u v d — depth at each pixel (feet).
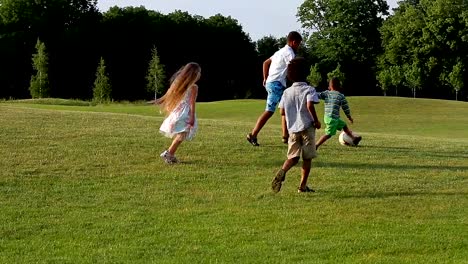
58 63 248.32
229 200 29.35
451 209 28.43
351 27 262.06
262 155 38.83
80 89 252.62
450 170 36.78
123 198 29.37
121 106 140.15
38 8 245.65
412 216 27.25
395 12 260.42
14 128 44.19
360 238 24.08
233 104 136.98
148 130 46.42
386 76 241.96
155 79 225.56
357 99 135.23
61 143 40.04
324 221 26.32
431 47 231.71
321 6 265.95
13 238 23.73
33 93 205.26
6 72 238.27
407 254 22.41
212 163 36.52
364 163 38.09
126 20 269.44
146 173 33.94
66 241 23.48
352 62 263.70
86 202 28.63
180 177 33.32
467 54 230.68
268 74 40.83
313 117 29.91
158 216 26.71
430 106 129.80
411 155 41.22
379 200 29.76
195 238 23.94
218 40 288.10
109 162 35.81
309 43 268.62
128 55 266.98
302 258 21.88
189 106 36.24
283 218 26.66
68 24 256.32
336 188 31.83
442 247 23.15
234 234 24.48
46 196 29.35
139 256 21.95
